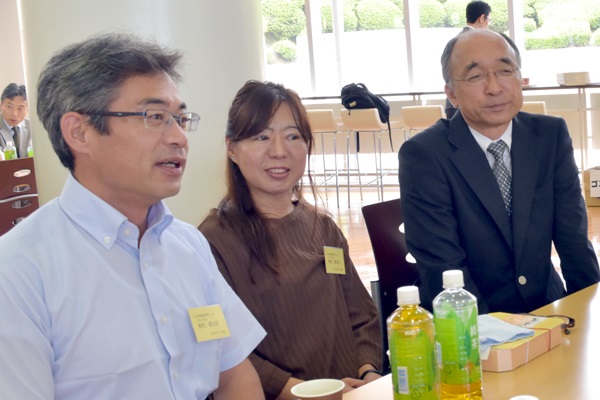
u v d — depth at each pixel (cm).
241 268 221
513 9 916
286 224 232
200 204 416
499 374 173
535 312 216
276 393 216
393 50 1003
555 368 174
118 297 151
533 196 256
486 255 255
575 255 259
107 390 147
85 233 154
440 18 969
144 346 152
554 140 263
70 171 158
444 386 156
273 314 221
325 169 966
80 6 394
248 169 227
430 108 791
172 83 157
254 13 438
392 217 289
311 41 1042
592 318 207
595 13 880
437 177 257
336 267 235
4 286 140
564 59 903
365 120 820
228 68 420
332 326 229
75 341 145
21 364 138
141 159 152
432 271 252
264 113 225
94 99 150
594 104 816
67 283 147
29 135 677
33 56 409
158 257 163
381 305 278
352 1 1016
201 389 164
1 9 1034
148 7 395
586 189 712
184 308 164
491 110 253
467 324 155
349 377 227
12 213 556
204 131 414
